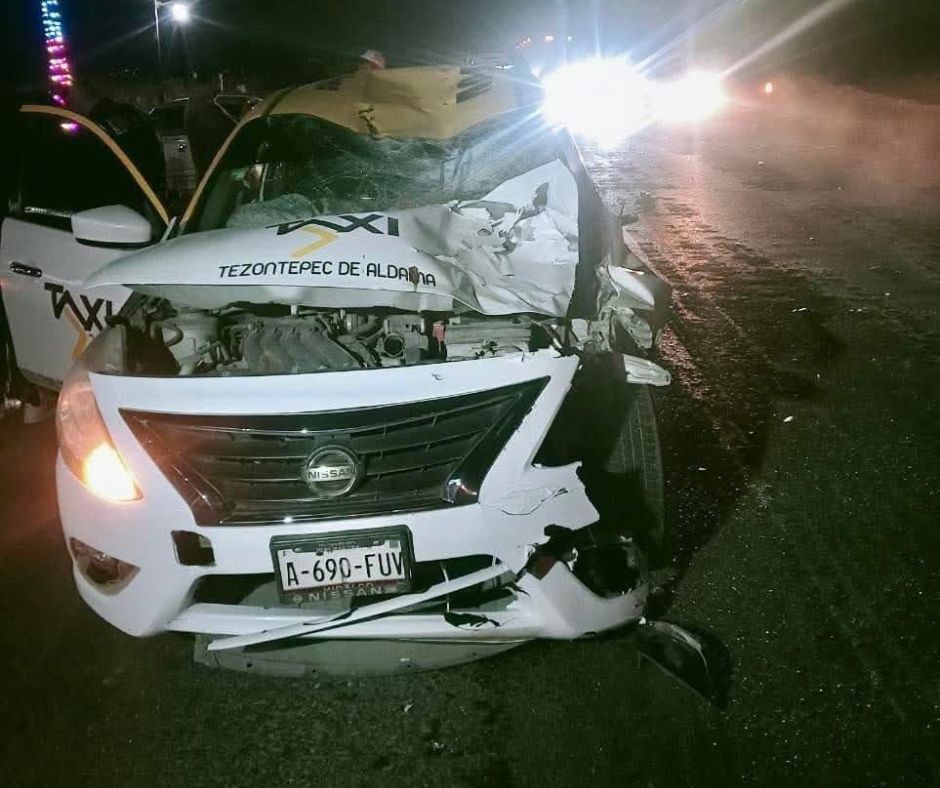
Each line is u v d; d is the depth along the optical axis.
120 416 2.54
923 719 2.60
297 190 3.86
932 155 12.77
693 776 2.45
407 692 2.84
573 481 2.55
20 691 2.93
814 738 2.55
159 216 4.02
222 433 2.49
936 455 4.16
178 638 3.15
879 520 3.64
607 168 13.16
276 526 2.45
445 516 2.47
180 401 2.51
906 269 7.19
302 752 2.62
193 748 2.66
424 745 2.62
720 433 4.46
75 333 3.94
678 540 3.54
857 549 3.45
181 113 4.89
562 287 2.97
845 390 4.93
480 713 2.73
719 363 5.40
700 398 4.90
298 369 2.79
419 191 3.79
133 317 3.07
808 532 3.58
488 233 3.18
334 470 2.45
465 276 2.88
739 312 6.33
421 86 4.29
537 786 2.45
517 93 4.23
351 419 2.47
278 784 2.51
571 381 2.58
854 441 4.32
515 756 2.56
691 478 4.02
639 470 3.15
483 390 2.51
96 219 3.48
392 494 2.49
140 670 3.01
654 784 2.43
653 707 2.71
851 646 2.92
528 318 2.92
